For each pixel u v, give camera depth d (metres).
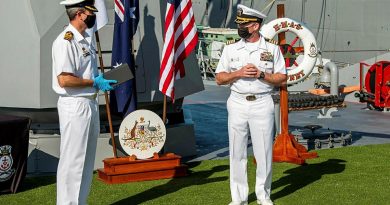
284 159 8.27
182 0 7.54
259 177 6.29
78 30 5.64
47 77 7.67
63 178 5.71
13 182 6.94
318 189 6.95
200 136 10.34
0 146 6.82
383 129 10.88
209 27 22.86
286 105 8.34
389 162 8.25
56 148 7.89
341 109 13.04
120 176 7.23
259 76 5.98
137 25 7.84
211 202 6.47
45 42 7.65
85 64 5.64
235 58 6.12
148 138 7.39
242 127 6.18
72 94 5.60
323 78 12.75
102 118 8.23
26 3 7.73
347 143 9.55
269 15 22.17
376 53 19.02
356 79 14.88
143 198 6.64
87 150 5.85
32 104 7.65
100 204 6.45
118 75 5.93
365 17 19.19
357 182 7.23
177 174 7.52
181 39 7.59
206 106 13.66
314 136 9.38
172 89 7.51
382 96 12.47
